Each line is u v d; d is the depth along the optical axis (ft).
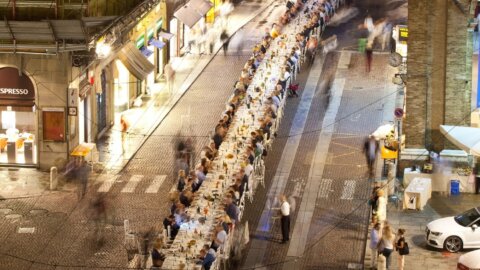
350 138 223.51
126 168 209.46
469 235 175.11
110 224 184.96
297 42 258.57
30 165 211.41
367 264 172.04
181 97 247.91
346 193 198.80
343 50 271.49
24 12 203.92
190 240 166.61
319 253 176.55
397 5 299.17
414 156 201.67
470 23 197.88
